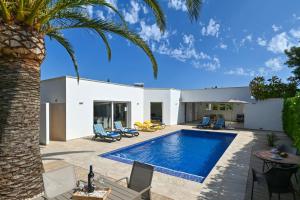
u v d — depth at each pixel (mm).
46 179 3639
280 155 5738
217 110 30531
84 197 2902
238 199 4777
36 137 4254
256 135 15031
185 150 12320
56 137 13047
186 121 26578
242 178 6129
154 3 4629
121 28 5969
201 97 23438
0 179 3785
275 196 4930
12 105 3869
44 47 4434
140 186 3941
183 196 4941
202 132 17531
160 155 11117
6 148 3820
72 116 13055
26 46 3945
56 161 7918
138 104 19750
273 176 4227
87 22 5742
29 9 3873
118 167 7246
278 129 17797
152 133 16219
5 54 3801
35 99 4223
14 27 3826
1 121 3826
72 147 10617
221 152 11891
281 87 17984
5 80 3826
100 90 15312
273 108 18094
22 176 3957
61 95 12945
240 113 29078
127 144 11531
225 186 5531
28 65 4066
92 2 4793
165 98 22516
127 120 18656
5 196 3805
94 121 15070
